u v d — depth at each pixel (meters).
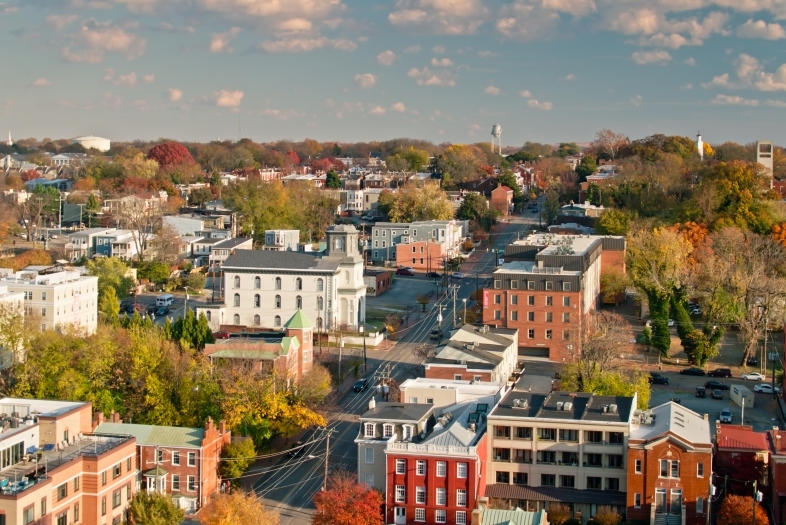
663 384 186.38
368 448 133.25
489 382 160.50
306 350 181.62
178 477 133.88
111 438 127.69
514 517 111.44
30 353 164.75
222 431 140.75
